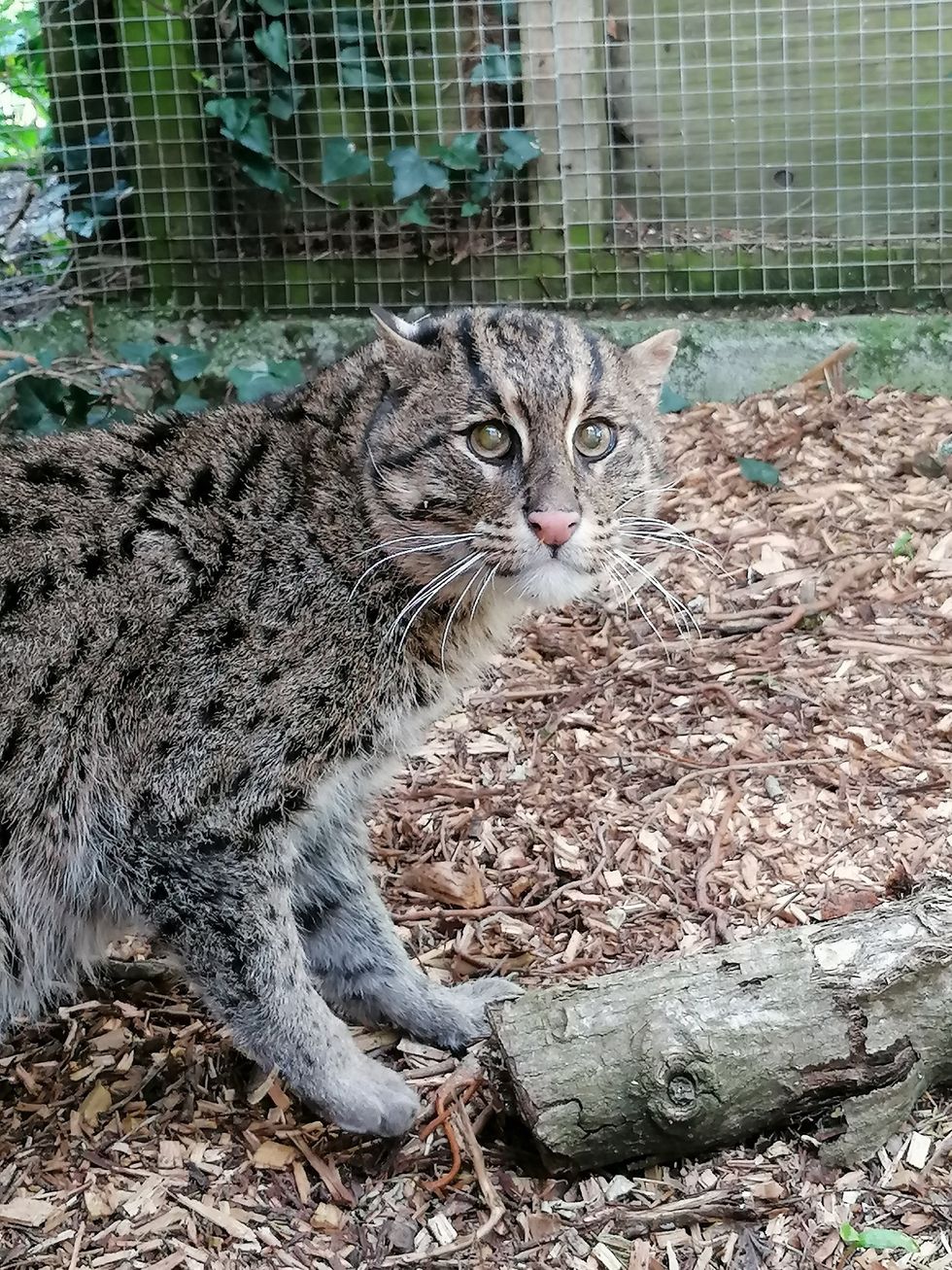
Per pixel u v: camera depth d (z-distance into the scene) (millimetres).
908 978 873
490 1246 858
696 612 1337
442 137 1653
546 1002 883
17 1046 1004
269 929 913
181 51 1616
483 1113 920
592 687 1266
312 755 920
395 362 950
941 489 1446
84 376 1552
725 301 1685
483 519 924
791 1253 844
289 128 1648
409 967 1018
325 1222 878
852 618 1309
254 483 944
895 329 1625
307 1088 918
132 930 1009
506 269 1691
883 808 1110
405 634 942
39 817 907
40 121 1733
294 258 1696
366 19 1606
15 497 927
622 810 1135
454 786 1174
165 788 900
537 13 1590
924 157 1625
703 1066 854
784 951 884
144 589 911
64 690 900
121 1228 878
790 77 1614
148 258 1698
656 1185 876
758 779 1151
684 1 1591
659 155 1654
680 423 1587
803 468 1498
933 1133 889
